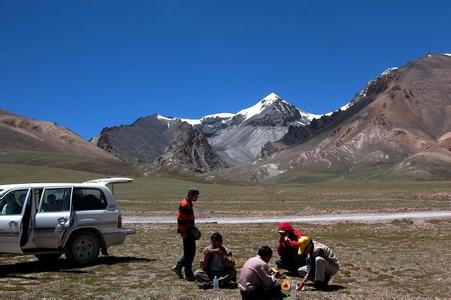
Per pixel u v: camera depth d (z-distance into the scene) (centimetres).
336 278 1922
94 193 2170
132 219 5481
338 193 15162
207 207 8206
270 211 7212
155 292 1611
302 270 1858
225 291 1650
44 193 2055
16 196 2008
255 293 1359
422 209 7938
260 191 15762
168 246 2914
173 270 1855
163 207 7831
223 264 1756
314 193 15075
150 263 2212
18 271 1986
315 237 3756
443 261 2411
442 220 5503
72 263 2098
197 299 1503
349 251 2817
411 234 4103
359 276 1986
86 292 1611
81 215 2103
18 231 1944
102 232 2144
